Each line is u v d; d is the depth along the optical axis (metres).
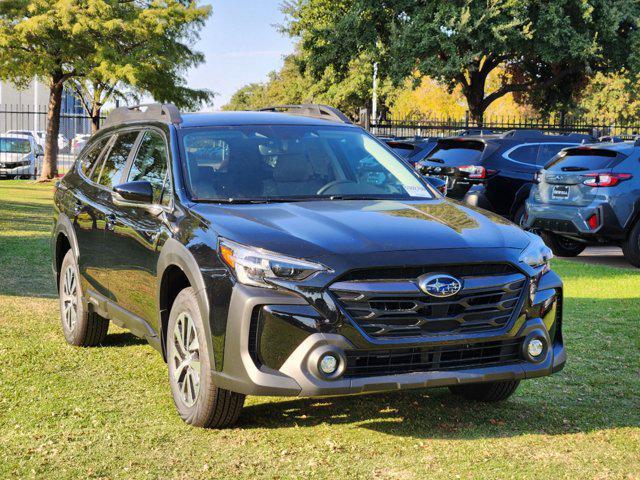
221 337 4.14
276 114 5.96
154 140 5.54
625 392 5.33
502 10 25.02
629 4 26.06
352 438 4.40
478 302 4.22
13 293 8.57
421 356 4.13
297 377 3.97
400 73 26.06
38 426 4.51
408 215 4.67
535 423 4.70
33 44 29.39
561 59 26.34
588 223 11.50
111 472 3.88
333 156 5.47
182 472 3.89
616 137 14.46
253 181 5.07
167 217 4.85
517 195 13.88
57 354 6.12
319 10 31.72
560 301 4.63
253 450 4.19
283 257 4.04
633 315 7.81
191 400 4.52
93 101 33.16
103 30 28.92
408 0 25.91
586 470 3.97
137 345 6.45
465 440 4.38
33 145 34.81
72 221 6.37
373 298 4.02
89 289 6.05
